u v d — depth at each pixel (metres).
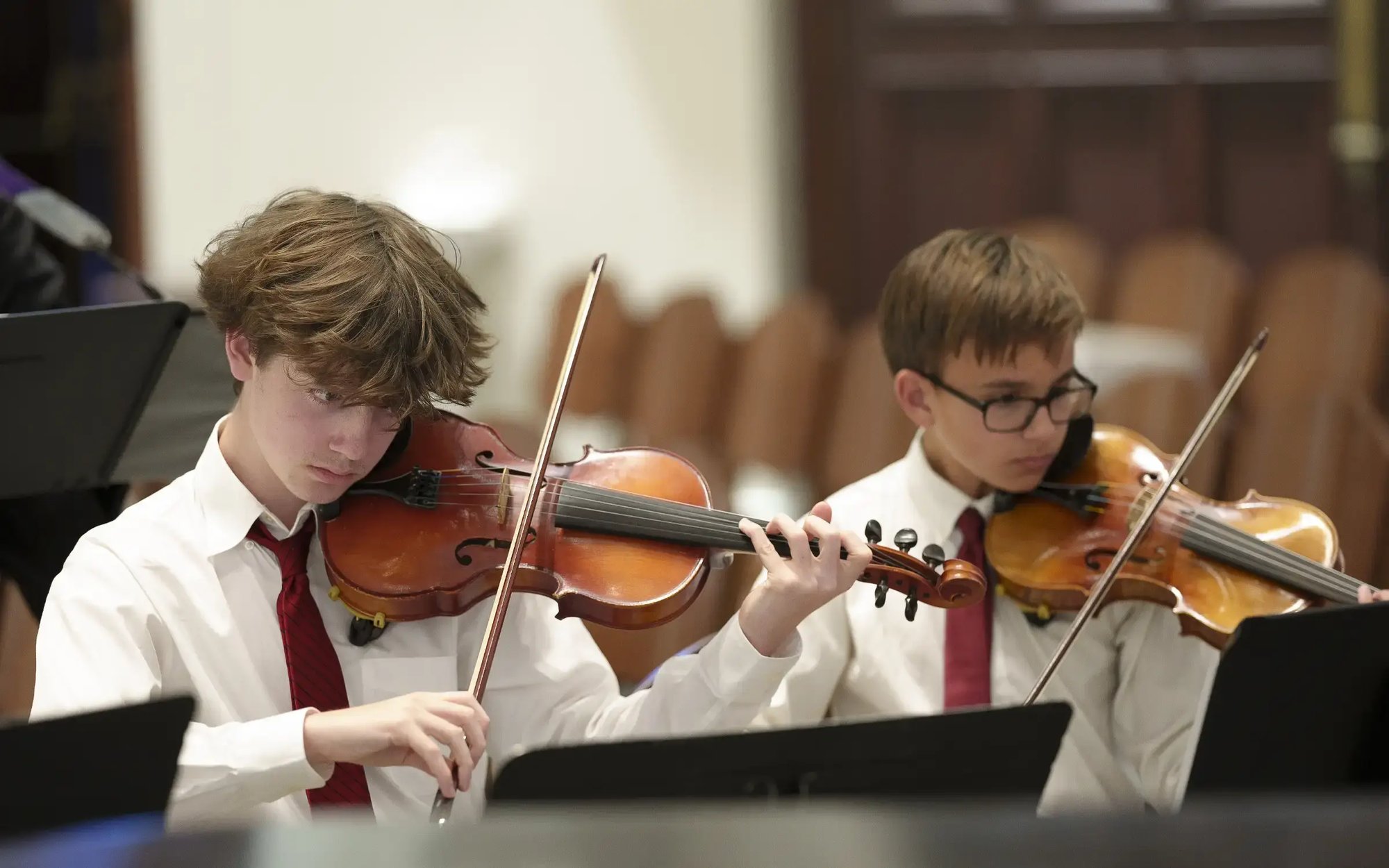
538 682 4.94
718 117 14.86
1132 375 9.27
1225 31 14.00
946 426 5.41
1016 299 5.19
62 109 15.27
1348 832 1.83
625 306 12.98
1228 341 10.97
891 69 14.69
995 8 14.46
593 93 14.95
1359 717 4.48
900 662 5.46
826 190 14.81
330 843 1.96
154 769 3.62
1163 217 14.23
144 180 15.20
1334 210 13.85
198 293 4.88
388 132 15.11
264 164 15.15
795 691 5.36
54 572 6.45
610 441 12.98
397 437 5.01
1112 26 14.23
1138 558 5.25
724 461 11.35
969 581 4.70
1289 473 7.38
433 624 4.89
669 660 4.97
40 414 5.49
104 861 1.95
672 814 1.98
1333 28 13.76
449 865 1.92
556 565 4.79
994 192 14.60
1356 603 4.54
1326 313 10.51
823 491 11.23
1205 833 1.85
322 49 15.07
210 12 15.04
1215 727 4.39
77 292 12.47
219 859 1.94
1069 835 1.87
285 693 4.69
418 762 4.22
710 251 14.96
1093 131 14.35
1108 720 5.47
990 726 3.94
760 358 11.77
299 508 4.79
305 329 4.41
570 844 1.93
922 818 1.92
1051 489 5.45
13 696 7.30
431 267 4.77
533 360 15.07
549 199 15.06
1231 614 5.12
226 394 6.14
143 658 4.50
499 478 4.96
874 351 10.64
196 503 4.75
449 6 15.00
